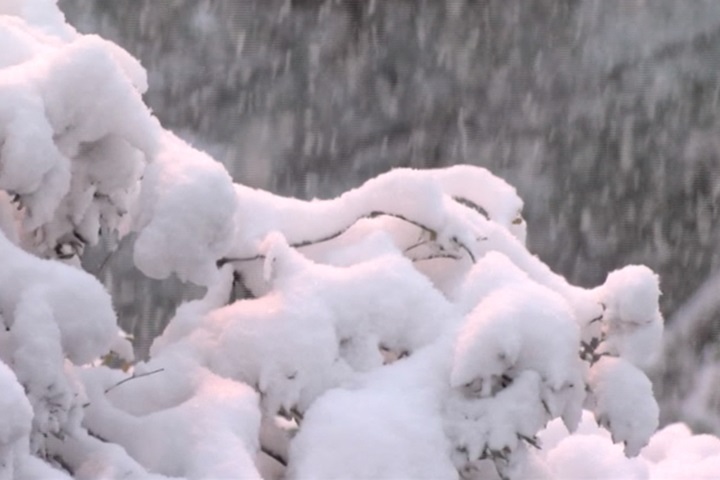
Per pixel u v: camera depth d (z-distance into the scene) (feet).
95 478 17.34
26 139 17.74
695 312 99.19
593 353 21.15
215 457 17.99
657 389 95.91
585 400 20.89
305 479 18.40
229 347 19.95
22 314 16.69
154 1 106.01
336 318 20.31
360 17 106.73
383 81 107.14
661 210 103.76
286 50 107.14
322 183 105.60
